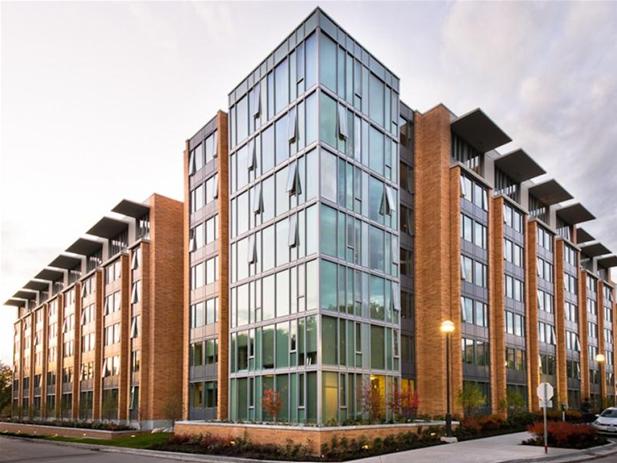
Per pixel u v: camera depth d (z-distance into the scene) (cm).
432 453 2112
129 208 4706
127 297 4806
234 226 3447
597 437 2559
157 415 4188
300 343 2739
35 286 7806
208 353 3722
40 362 7338
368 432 2306
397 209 3275
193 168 4147
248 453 2231
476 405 3167
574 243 5722
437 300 3400
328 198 2794
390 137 3306
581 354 5472
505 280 4072
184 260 4156
